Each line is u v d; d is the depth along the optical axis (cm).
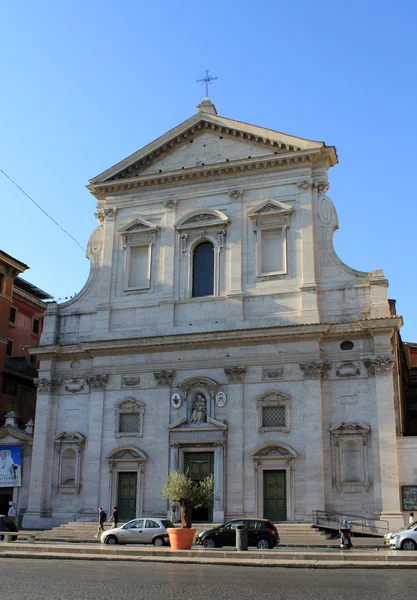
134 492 3972
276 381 3869
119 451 4038
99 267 4519
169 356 4112
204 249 4319
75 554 2486
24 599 1414
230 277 4138
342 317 3891
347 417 3716
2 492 4309
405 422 5541
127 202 4553
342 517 3544
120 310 4338
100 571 1988
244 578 1848
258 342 3941
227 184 4325
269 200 4169
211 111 4603
